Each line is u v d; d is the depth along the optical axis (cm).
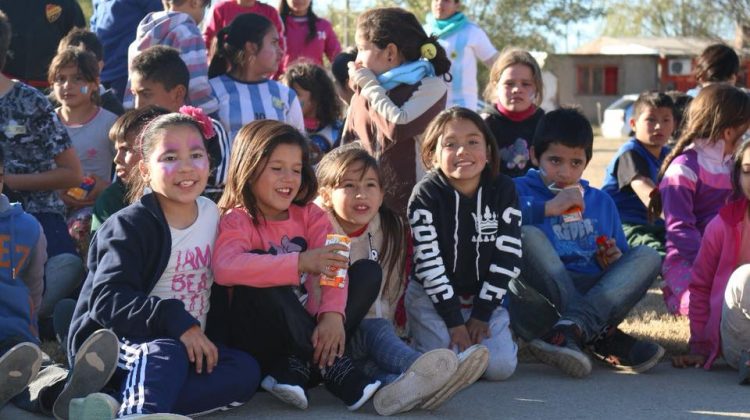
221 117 570
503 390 402
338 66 690
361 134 557
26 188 507
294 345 366
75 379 336
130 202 414
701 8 3098
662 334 489
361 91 539
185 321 338
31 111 515
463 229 424
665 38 4662
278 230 379
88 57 575
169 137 355
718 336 435
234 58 583
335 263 354
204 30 765
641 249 449
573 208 461
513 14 2709
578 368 417
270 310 361
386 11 543
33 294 418
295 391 359
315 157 620
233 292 371
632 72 4631
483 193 427
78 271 473
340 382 371
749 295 408
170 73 543
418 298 436
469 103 743
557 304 444
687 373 435
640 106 624
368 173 402
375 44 541
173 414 306
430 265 418
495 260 423
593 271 470
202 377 342
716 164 527
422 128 532
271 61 584
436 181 428
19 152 516
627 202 628
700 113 524
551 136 471
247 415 361
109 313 339
